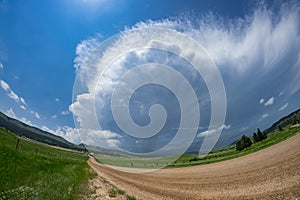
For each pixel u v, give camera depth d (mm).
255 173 14859
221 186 13219
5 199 8461
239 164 22047
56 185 12203
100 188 14422
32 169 15586
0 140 22344
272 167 15328
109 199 11422
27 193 9500
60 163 27250
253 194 10328
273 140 38125
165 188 14945
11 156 16141
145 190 14398
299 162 14375
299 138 28812
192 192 12836
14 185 10391
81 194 11656
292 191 9523
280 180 11531
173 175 22469
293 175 11820
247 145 49438
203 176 18781
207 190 12805
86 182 16422
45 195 9688
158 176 22859
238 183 13094
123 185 16719
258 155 25469
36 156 24328
